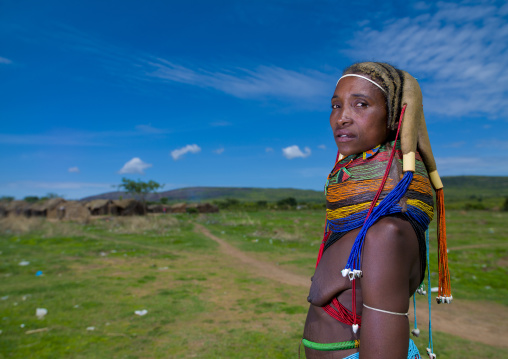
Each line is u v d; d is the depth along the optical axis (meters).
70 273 10.18
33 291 8.04
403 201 0.89
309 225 27.19
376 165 0.95
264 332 5.59
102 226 25.97
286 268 11.31
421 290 1.04
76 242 17.02
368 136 0.96
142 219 28.11
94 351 4.86
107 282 9.03
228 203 69.12
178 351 4.88
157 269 10.97
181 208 50.91
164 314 6.50
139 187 46.16
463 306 7.15
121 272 10.41
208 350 4.89
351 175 0.97
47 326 5.83
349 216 0.96
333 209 1.01
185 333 5.56
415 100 0.97
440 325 6.09
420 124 1.02
